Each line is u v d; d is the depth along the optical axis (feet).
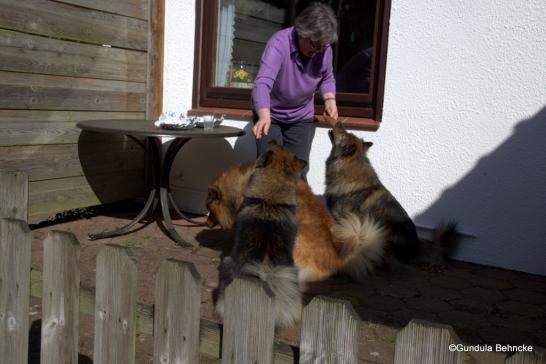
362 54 14.90
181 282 5.15
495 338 8.75
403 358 4.14
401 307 10.02
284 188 8.80
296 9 16.79
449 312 9.87
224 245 13.71
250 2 17.33
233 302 4.87
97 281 5.70
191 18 16.75
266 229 8.47
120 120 14.94
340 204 12.69
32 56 13.37
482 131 12.76
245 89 16.34
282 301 7.35
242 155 16.40
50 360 6.23
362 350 8.13
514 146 12.42
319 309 4.43
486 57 12.51
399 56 13.61
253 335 4.78
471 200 13.09
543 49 11.84
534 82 12.03
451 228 12.99
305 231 10.88
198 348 5.17
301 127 13.48
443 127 13.23
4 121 12.99
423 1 13.12
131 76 16.38
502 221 12.76
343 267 11.28
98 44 15.14
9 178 7.36
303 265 10.87
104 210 17.43
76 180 15.19
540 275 12.43
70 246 5.87
